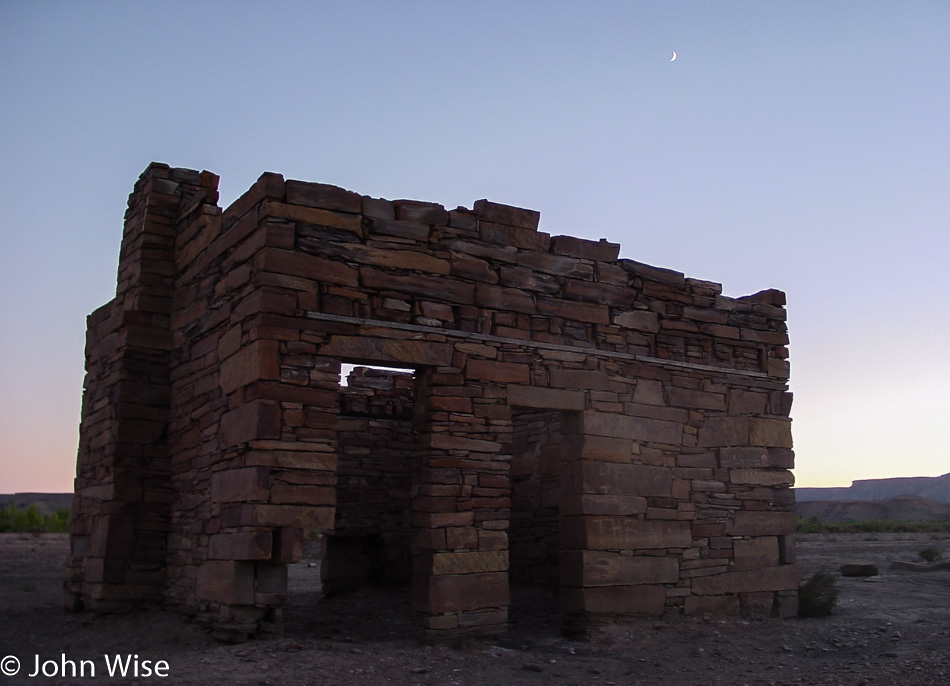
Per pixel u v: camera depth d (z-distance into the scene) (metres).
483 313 11.06
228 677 7.95
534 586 14.62
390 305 10.42
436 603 9.90
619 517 11.58
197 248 12.15
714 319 13.28
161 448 12.57
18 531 31.28
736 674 9.12
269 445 9.38
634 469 11.88
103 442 12.74
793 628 11.98
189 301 12.28
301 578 19.64
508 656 9.75
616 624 11.27
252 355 9.66
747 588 12.66
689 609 12.05
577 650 10.37
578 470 11.47
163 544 12.28
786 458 13.59
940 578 17.84
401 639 10.62
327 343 9.91
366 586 15.70
